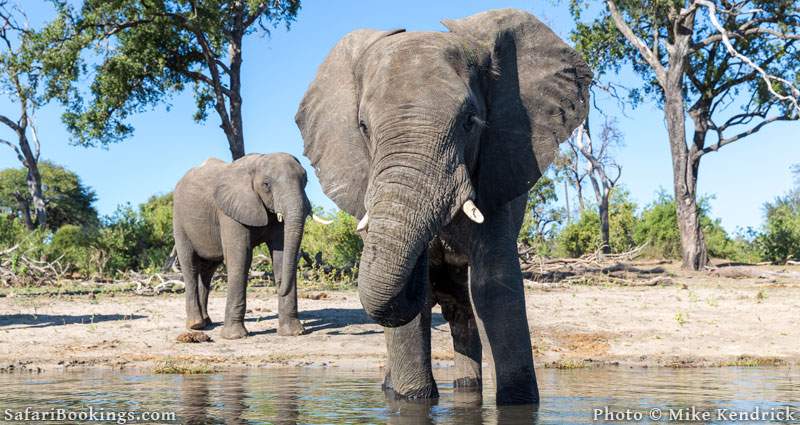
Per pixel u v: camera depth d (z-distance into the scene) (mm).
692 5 31031
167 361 10141
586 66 5266
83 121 33188
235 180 13078
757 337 12438
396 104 4465
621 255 26094
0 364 9750
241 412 5352
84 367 9656
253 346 11680
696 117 33375
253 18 33531
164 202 47031
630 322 13906
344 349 11352
